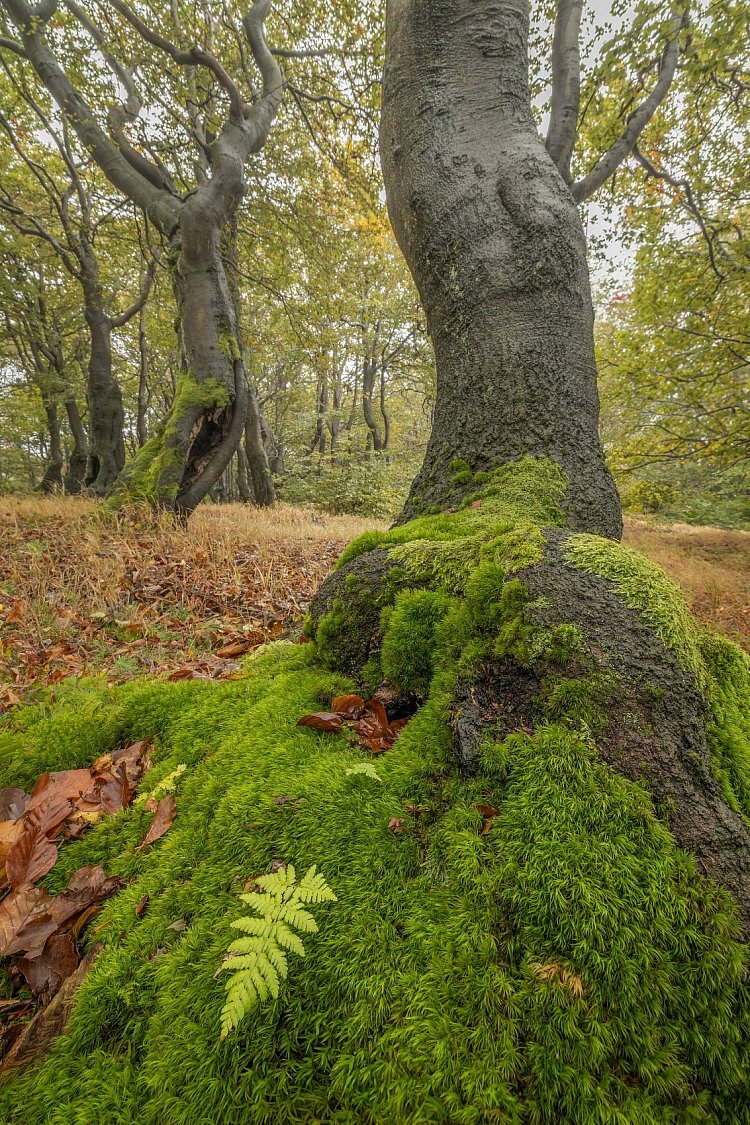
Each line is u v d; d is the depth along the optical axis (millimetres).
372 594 2023
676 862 1079
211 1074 882
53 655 3748
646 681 1349
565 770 1224
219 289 7668
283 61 9930
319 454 22359
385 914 1067
